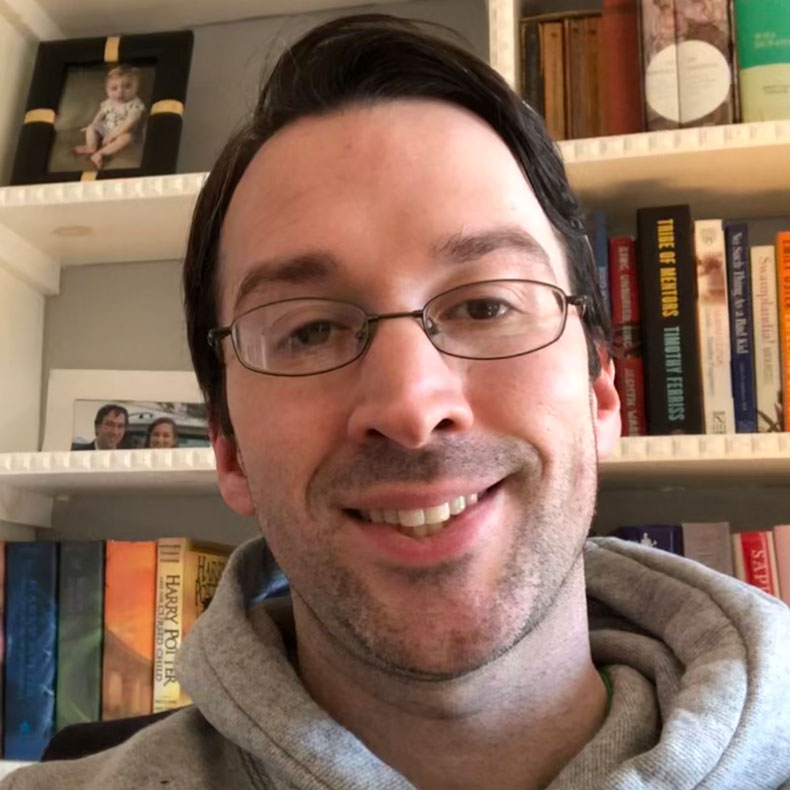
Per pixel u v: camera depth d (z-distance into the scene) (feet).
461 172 2.25
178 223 4.19
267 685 2.26
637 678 2.38
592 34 3.87
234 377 2.33
